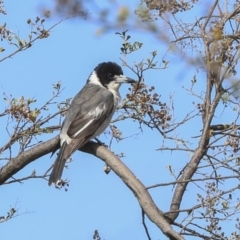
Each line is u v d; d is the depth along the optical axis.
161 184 9.56
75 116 13.14
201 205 9.78
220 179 10.19
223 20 10.17
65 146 12.34
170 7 8.27
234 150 11.11
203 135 10.93
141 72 12.34
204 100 11.48
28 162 10.97
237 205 10.12
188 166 10.80
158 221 8.98
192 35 9.17
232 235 10.05
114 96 13.94
